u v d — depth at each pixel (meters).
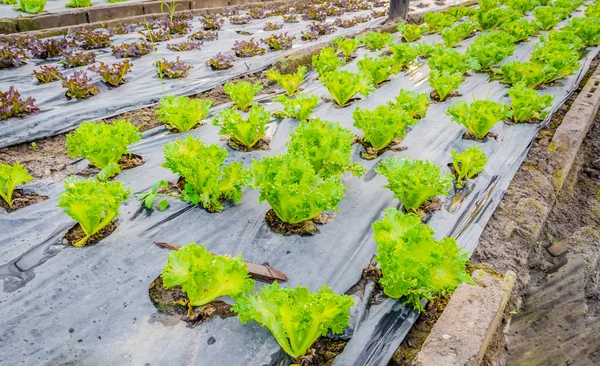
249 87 1.40
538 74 1.54
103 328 0.65
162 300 0.70
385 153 1.19
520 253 0.88
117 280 0.73
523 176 1.13
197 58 1.96
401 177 0.88
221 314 0.68
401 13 2.75
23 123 1.26
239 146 1.19
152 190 0.91
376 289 0.74
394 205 0.97
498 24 2.58
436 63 1.68
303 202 0.79
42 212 0.90
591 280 0.93
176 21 2.50
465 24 2.25
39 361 0.60
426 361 0.58
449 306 0.68
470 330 0.63
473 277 0.75
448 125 1.36
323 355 0.63
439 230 0.91
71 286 0.72
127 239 0.83
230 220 0.89
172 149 0.92
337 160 0.94
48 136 1.23
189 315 0.67
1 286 0.71
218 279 0.64
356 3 3.53
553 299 0.88
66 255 0.78
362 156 1.16
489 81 1.73
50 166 1.08
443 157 1.19
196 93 1.59
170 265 0.64
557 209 1.11
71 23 2.39
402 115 1.15
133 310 0.68
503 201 1.03
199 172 0.88
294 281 0.76
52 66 1.73
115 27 2.39
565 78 1.74
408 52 1.76
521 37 2.21
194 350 0.62
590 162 1.32
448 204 0.99
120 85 1.60
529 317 0.84
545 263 0.96
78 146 1.00
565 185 1.20
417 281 0.67
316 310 0.56
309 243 0.84
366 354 0.64
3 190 0.89
